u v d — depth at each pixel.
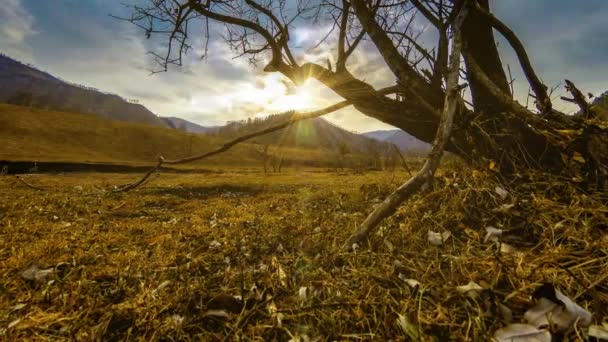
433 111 3.86
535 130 3.25
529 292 1.52
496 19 3.52
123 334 1.56
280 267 2.17
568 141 2.97
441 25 4.00
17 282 2.16
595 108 3.17
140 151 72.00
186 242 3.27
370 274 1.90
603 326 1.22
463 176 3.38
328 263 2.20
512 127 3.37
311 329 1.47
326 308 1.59
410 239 2.51
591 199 2.45
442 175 3.84
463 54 3.62
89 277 2.28
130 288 2.05
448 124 2.62
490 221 2.54
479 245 2.21
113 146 69.50
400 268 1.99
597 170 2.72
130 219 4.74
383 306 1.56
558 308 1.30
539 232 2.23
